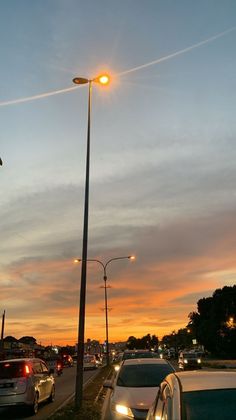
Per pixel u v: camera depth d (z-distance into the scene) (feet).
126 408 31.14
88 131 62.64
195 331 321.73
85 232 56.03
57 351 395.34
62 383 108.27
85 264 54.65
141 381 35.53
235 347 250.37
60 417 42.32
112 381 37.63
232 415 14.53
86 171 59.93
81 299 53.06
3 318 217.77
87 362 189.26
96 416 44.14
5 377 54.65
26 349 285.84
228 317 254.68
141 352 72.64
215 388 15.69
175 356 290.56
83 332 51.62
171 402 15.66
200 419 14.47
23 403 53.78
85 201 57.98
